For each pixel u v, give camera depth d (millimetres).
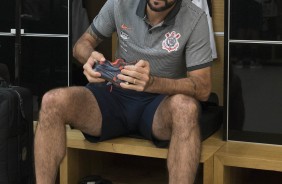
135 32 2148
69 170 2271
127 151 2121
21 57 2811
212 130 2344
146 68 1907
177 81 1990
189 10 2107
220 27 2775
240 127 2227
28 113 2207
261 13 2113
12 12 2789
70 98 1973
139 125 2160
